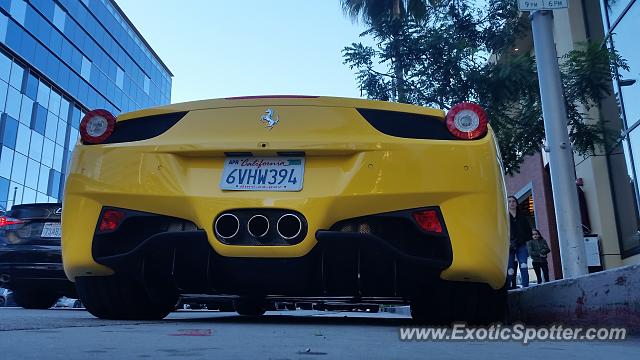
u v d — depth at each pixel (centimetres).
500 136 897
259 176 277
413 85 948
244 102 295
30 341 187
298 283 273
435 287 290
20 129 3169
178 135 293
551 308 336
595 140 878
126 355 158
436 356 174
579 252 473
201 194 276
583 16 1116
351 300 319
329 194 268
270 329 274
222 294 294
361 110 285
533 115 880
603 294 278
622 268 264
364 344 205
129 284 310
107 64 4472
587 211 1094
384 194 266
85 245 286
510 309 431
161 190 280
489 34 985
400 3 1271
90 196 290
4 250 636
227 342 199
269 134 283
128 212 284
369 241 261
